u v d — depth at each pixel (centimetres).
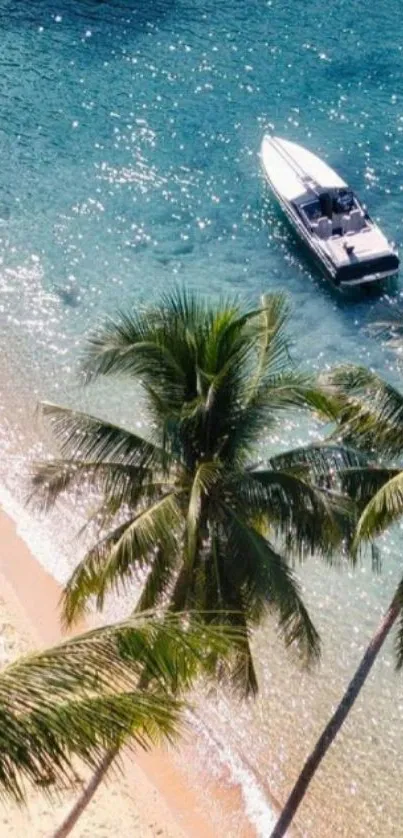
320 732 2478
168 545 1792
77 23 5631
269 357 1942
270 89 5084
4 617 2692
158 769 2372
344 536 1891
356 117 4881
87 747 1219
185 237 4138
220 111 4922
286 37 5491
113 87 5097
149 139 4716
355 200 4041
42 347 3594
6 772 1183
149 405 1986
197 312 1934
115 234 4144
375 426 1927
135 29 5581
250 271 3962
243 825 2286
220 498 1864
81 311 3762
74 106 4950
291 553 1972
